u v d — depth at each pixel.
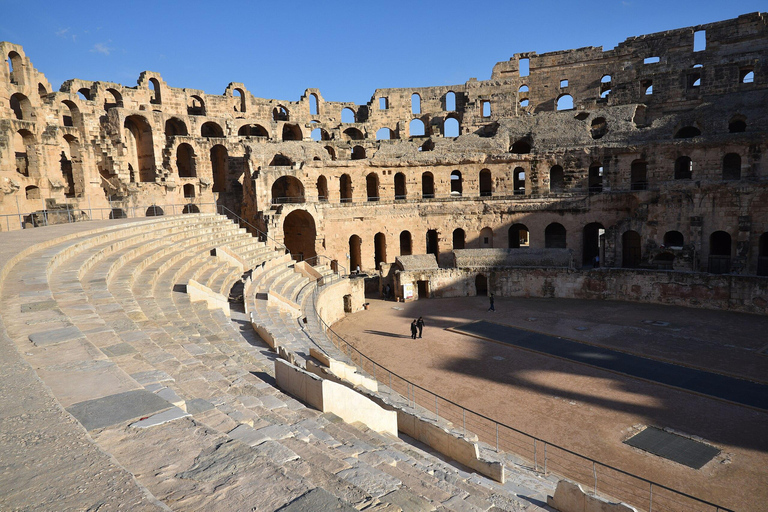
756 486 17.02
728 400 23.58
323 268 47.38
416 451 13.46
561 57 70.88
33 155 39.34
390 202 59.31
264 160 55.81
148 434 6.02
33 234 22.36
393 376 28.02
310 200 57.03
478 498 10.81
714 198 47.81
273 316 25.61
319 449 8.77
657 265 50.66
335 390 13.36
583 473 17.84
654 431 21.05
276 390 13.24
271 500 4.85
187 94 60.72
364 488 7.57
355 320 41.59
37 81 47.75
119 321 13.20
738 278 38.47
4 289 12.37
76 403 6.62
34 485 4.43
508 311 41.84
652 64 65.81
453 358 30.69
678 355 29.73
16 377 6.81
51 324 9.77
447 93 73.25
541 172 60.06
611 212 54.88
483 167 61.53
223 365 13.99
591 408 23.39
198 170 56.31
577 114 64.06
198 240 34.22
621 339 33.12
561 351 31.19
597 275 44.72
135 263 21.41
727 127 53.31
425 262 49.88
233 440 6.03
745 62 58.38
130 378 7.48
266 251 42.47
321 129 70.88
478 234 59.47
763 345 30.95
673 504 16.06
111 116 49.16
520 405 23.89
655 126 57.47
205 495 4.87
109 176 48.28
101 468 4.79
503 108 70.38
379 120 72.69
